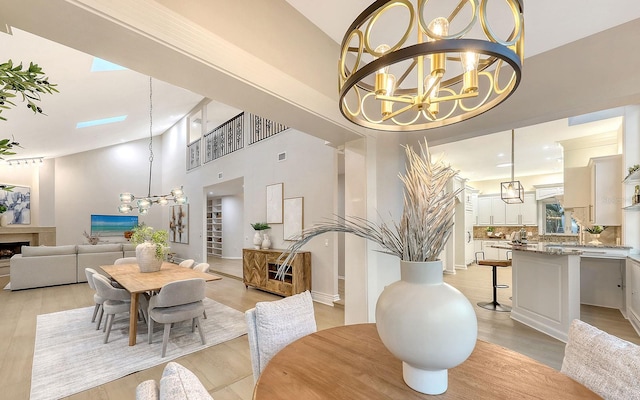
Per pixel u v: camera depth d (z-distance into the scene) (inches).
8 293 223.0
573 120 181.8
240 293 222.2
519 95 102.3
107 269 172.7
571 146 219.1
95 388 95.7
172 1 57.8
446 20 50.6
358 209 115.3
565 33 88.9
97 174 390.6
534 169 316.5
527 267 146.7
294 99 83.2
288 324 65.8
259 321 64.1
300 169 220.2
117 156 410.6
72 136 271.1
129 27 51.4
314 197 208.4
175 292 118.5
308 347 56.0
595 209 191.3
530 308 144.3
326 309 180.2
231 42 68.0
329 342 58.4
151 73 66.7
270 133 252.2
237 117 299.4
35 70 40.4
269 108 86.0
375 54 44.5
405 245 43.4
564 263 125.6
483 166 301.4
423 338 37.6
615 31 86.0
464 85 54.7
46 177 342.6
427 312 38.1
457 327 37.6
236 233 423.2
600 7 78.3
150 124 358.6
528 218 351.9
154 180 446.3
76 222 370.3
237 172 289.9
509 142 221.6
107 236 394.0
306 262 204.4
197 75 67.7
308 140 214.8
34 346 127.0
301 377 44.9
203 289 126.9
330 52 96.9
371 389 41.6
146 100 251.8
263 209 254.2
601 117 172.9
